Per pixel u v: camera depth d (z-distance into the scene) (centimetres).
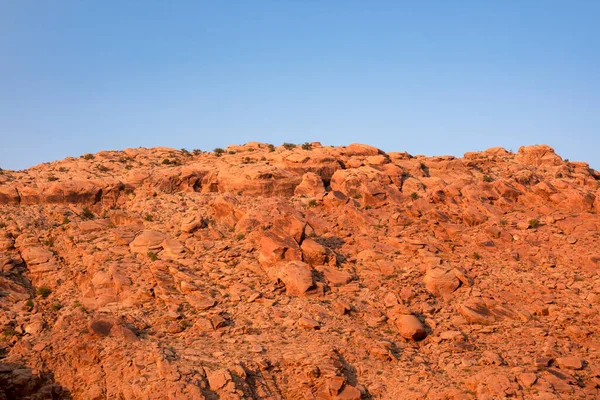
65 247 5997
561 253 5975
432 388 4325
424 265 5800
